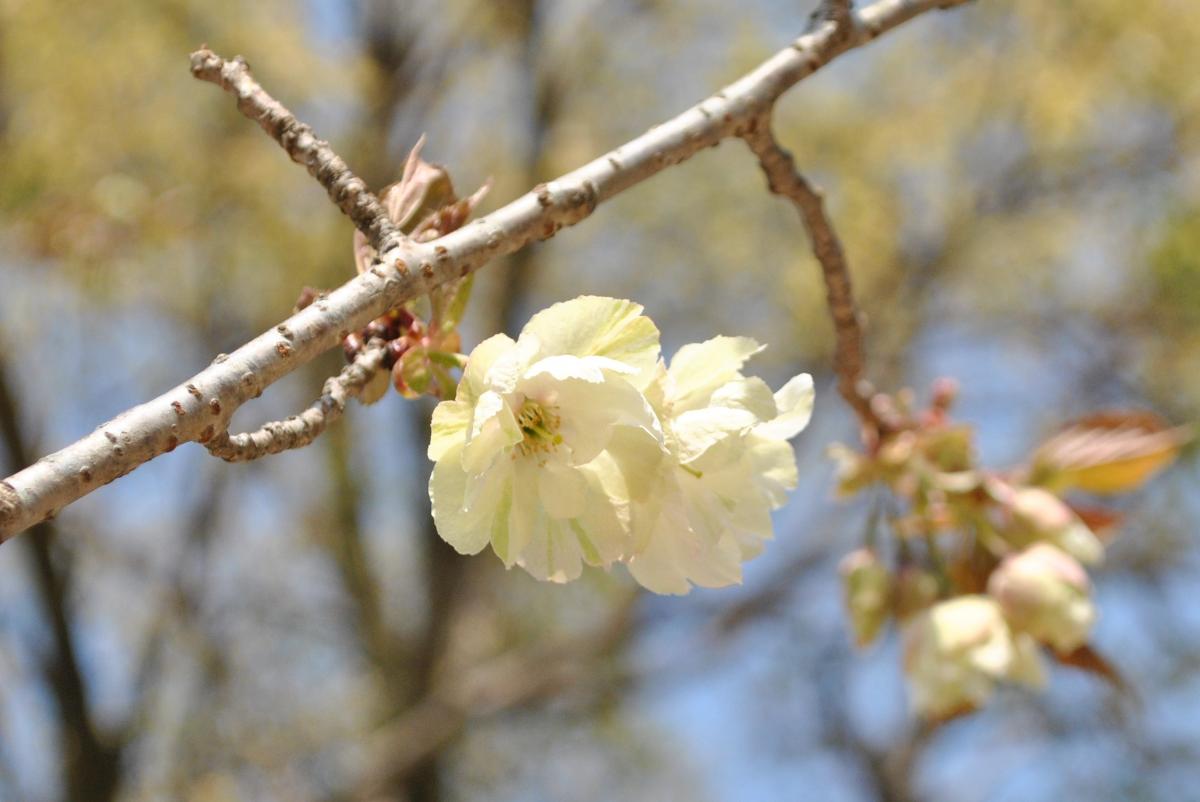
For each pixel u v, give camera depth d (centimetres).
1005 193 672
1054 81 623
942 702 224
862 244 665
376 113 702
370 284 143
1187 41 602
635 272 751
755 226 707
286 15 627
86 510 652
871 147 670
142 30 538
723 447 143
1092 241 662
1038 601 225
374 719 783
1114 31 615
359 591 807
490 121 779
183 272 583
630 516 142
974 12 666
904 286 680
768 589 755
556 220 164
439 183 179
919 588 237
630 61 763
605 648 750
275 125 160
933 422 251
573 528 142
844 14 204
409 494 830
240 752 696
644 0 756
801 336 689
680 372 148
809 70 201
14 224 478
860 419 248
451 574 806
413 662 792
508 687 746
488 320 785
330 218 612
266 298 616
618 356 139
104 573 692
